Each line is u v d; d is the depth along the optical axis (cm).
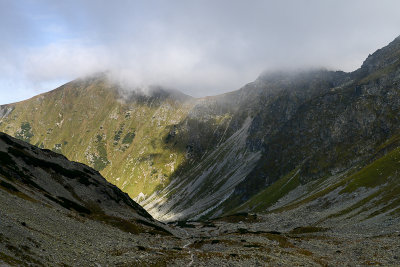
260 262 6297
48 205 8238
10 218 5084
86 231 6969
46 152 13550
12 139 12569
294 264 6275
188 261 5978
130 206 13862
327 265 6369
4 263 3247
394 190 13462
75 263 4309
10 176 9188
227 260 6334
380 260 6569
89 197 11844
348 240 9306
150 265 5272
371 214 12350
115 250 5938
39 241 4588
